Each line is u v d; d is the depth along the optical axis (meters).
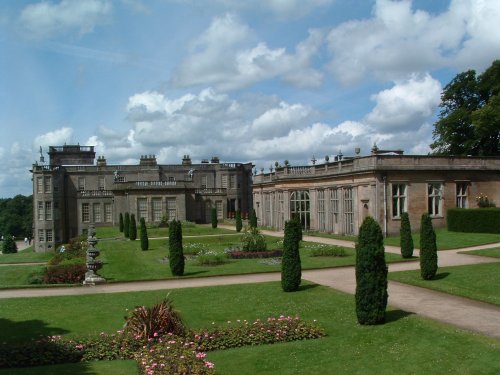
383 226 48.41
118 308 24.11
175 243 33.66
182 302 25.00
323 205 60.06
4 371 16.05
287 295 25.39
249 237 43.72
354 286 27.00
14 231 172.25
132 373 15.43
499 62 62.62
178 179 102.81
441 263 32.16
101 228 89.06
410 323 18.69
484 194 52.38
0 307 24.89
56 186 93.31
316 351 17.08
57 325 21.45
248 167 106.56
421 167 49.56
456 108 68.69
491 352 15.24
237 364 16.41
